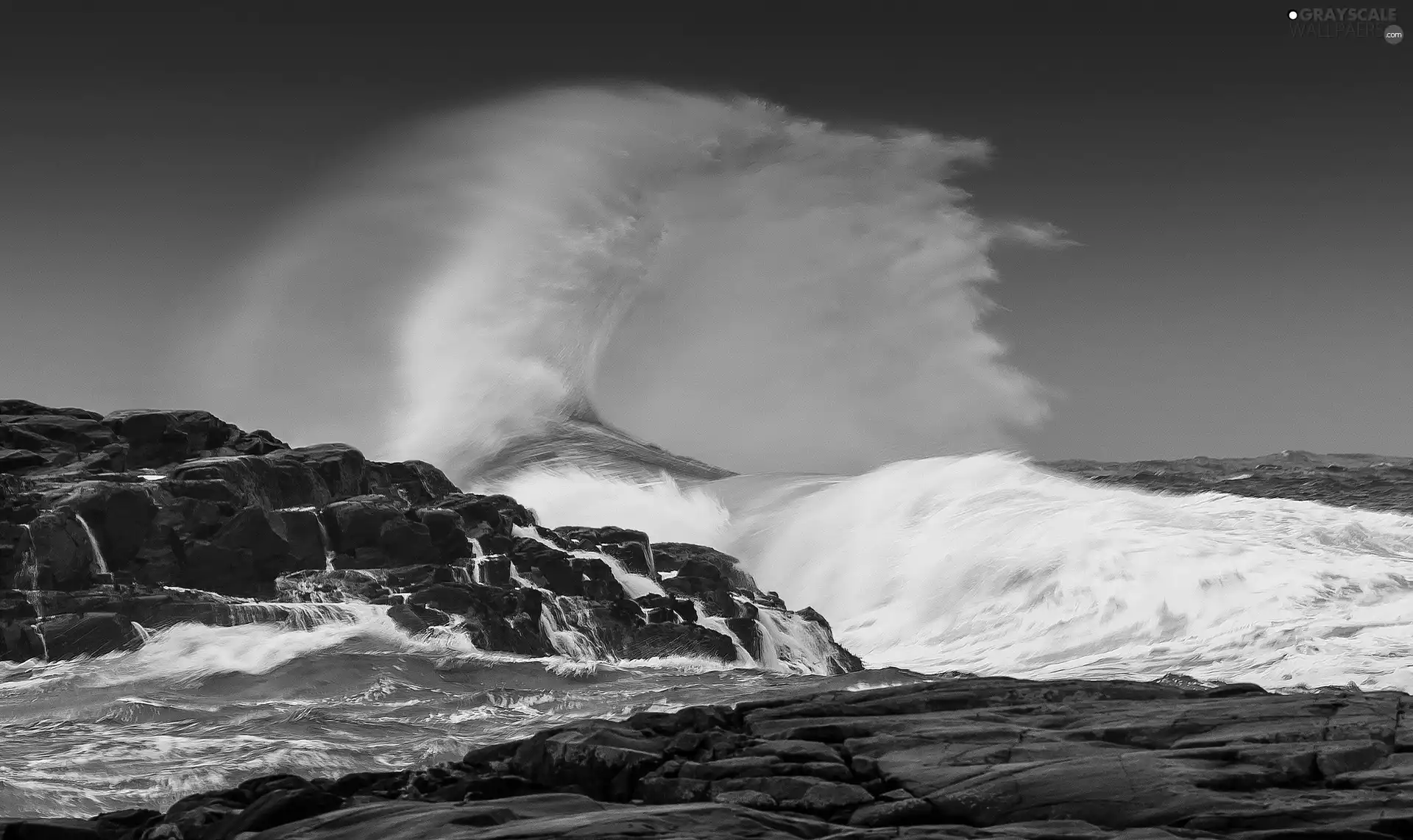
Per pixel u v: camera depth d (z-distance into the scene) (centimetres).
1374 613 2712
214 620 2192
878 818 1041
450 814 999
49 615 2128
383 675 2077
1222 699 1348
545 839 922
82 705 1881
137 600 2172
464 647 2248
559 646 2384
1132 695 1396
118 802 1430
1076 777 1048
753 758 1175
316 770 1562
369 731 1783
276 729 1770
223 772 1525
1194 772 1045
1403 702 1261
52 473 2388
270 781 1254
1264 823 968
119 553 2270
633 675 2222
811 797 1084
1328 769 1066
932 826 973
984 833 954
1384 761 1088
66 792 1441
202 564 2295
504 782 1204
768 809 1081
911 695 1383
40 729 1758
